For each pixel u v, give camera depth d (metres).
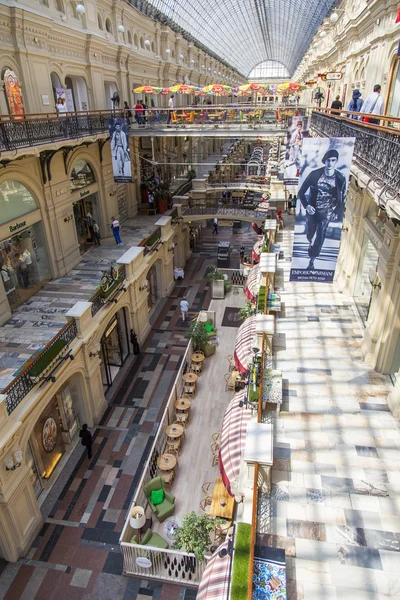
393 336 8.30
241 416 8.55
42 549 9.20
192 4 32.41
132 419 12.86
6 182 11.80
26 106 12.44
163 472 10.75
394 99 10.06
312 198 7.42
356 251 11.41
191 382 13.85
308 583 5.16
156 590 8.48
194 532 8.41
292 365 9.12
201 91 22.94
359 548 5.54
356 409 7.89
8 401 8.24
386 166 6.16
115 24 19.03
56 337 10.20
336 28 20.34
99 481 10.81
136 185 23.11
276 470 6.66
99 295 12.54
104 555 9.11
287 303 11.69
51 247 14.41
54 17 13.76
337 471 6.64
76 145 14.50
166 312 19.48
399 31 9.29
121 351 15.38
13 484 8.50
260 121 20.47
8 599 8.29
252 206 22.25
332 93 20.66
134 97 22.58
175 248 23.44
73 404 11.98
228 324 18.27
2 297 11.89
